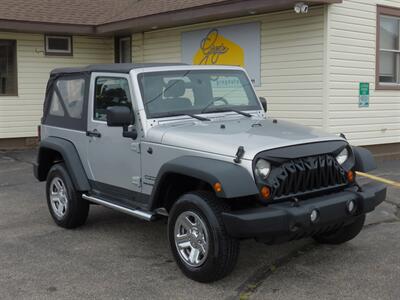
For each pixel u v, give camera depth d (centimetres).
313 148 468
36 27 1352
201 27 1262
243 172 432
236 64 1184
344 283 461
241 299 430
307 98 1055
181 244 477
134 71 545
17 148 1429
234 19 1178
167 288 454
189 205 461
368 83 1098
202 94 573
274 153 445
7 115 1409
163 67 565
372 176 954
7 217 707
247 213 425
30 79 1438
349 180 497
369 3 1083
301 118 1068
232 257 443
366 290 444
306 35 1043
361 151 519
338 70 1038
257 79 1142
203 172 436
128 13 1426
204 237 452
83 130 613
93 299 434
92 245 579
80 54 1517
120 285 463
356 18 1061
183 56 1323
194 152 470
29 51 1433
